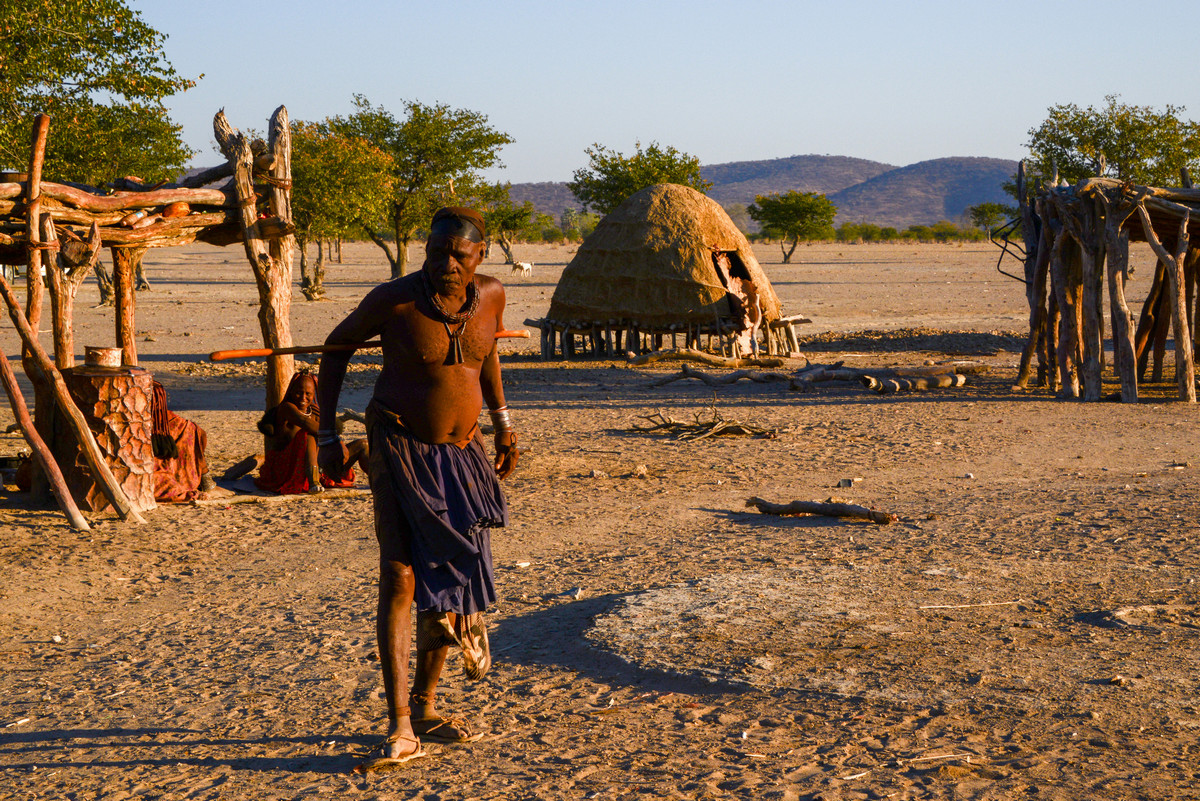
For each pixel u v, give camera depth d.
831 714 4.14
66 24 19.58
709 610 5.66
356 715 4.35
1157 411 15.34
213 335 29.88
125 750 4.05
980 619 5.43
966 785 3.43
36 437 8.31
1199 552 6.84
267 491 9.85
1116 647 4.90
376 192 46.94
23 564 7.27
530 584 6.70
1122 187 15.98
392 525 3.77
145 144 36.56
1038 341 18.55
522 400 17.59
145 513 8.91
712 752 3.80
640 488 10.15
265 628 5.88
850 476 10.68
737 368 23.08
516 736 4.05
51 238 8.88
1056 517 8.17
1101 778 3.46
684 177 57.34
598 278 24.89
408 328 3.75
